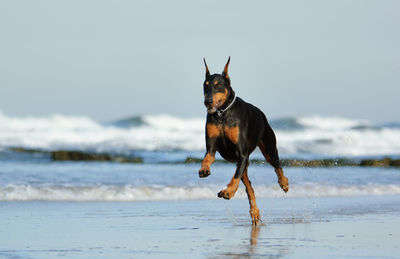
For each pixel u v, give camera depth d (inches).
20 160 881.5
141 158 928.9
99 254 273.7
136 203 486.6
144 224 375.2
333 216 420.8
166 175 657.6
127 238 319.9
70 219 392.8
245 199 527.2
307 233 339.9
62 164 821.2
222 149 360.5
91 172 681.6
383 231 347.3
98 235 330.0
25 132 1284.4
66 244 299.9
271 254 273.0
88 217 403.5
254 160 820.0
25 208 441.4
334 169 795.4
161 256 269.0
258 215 378.3
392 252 277.1
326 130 1461.6
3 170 687.7
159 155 1004.6
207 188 563.5
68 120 1476.4
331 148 1167.0
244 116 356.2
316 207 474.3
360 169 802.2
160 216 414.6
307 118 1562.5
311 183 628.7
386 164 876.6
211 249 286.7
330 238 320.5
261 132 386.0
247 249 285.9
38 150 1012.5
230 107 349.1
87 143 1155.3
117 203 484.1
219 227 365.1
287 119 1557.6
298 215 426.0
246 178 376.8
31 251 280.2
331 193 574.9
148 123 1555.1
